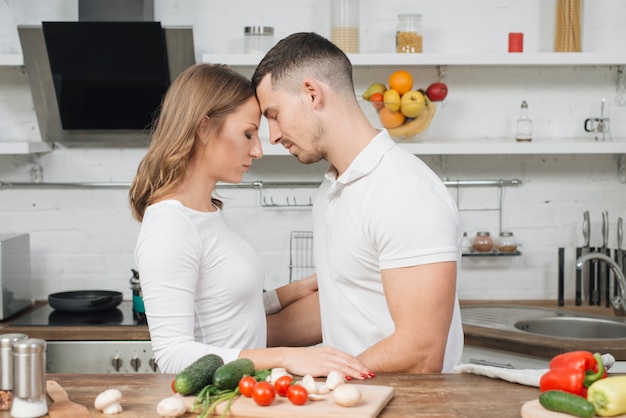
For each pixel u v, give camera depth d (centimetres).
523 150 343
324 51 208
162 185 202
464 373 180
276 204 377
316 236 222
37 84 348
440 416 150
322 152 212
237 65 350
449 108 375
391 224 192
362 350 208
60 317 338
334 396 152
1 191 374
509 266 380
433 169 379
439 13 370
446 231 191
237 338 207
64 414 149
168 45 338
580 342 289
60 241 376
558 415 144
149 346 320
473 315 345
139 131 358
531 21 371
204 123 203
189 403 155
